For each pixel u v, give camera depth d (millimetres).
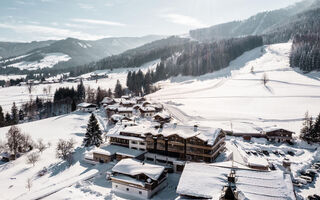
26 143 78938
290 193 31219
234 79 194000
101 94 159750
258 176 34938
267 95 141750
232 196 29016
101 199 42625
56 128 102125
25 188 51750
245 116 108188
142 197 44188
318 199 42750
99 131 77000
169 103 140750
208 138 56688
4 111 160125
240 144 75562
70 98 165875
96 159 62531
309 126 81688
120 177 46750
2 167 66875
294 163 60531
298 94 136250
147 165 48875
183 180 35531
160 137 61094
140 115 117250
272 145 75250
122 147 65438
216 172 36625
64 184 49688
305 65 180625
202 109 124000
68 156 65625
